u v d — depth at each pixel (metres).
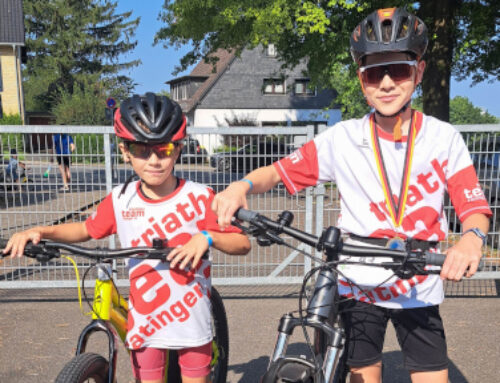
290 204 5.20
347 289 2.06
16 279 5.64
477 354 3.84
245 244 2.22
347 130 2.08
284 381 1.57
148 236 2.20
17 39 30.34
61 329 4.36
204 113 37.88
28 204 5.14
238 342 4.07
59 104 39.88
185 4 13.16
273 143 4.94
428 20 11.30
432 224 1.99
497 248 5.41
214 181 4.94
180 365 2.30
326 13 12.76
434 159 1.96
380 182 2.00
